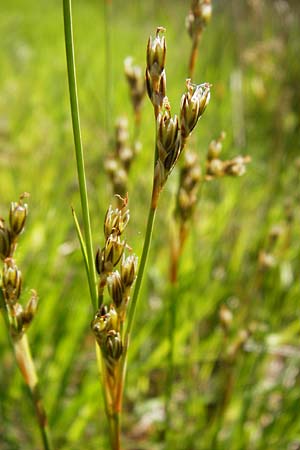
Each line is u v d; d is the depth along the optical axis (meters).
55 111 0.45
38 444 0.21
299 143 0.28
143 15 0.54
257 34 0.35
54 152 0.37
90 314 0.23
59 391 0.20
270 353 0.23
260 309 0.24
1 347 0.23
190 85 0.11
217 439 0.19
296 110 0.33
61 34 0.74
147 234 0.12
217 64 0.40
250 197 0.31
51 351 0.22
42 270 0.23
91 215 0.26
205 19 0.15
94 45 0.57
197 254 0.24
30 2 0.99
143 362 0.23
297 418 0.19
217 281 0.25
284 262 0.25
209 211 0.31
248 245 0.26
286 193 0.28
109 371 0.12
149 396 0.24
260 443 0.19
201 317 0.24
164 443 0.20
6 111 0.48
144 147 0.34
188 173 0.16
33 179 0.32
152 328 0.22
